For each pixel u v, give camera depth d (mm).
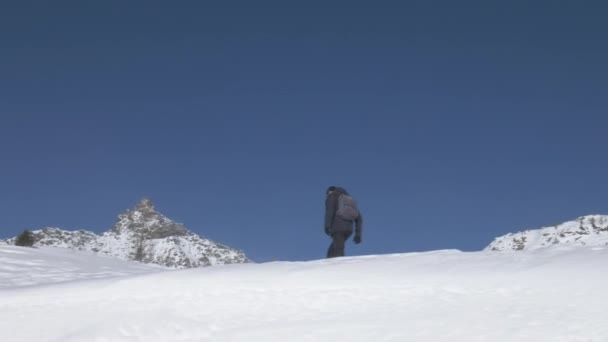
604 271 10664
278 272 12305
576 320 9398
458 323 9703
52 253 24188
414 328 9703
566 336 9016
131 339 10398
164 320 10781
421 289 11008
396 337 9484
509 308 10008
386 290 11117
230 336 10133
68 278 18578
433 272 11523
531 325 9398
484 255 12680
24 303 12508
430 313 10156
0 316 12031
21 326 11477
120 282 12586
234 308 11094
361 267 12188
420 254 13523
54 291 12766
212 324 10625
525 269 11148
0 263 20531
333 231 16188
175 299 11672
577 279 10539
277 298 11281
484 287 10781
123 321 10867
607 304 9727
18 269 19812
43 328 11289
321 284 11516
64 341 10562
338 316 10438
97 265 23250
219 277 12242
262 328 10258
